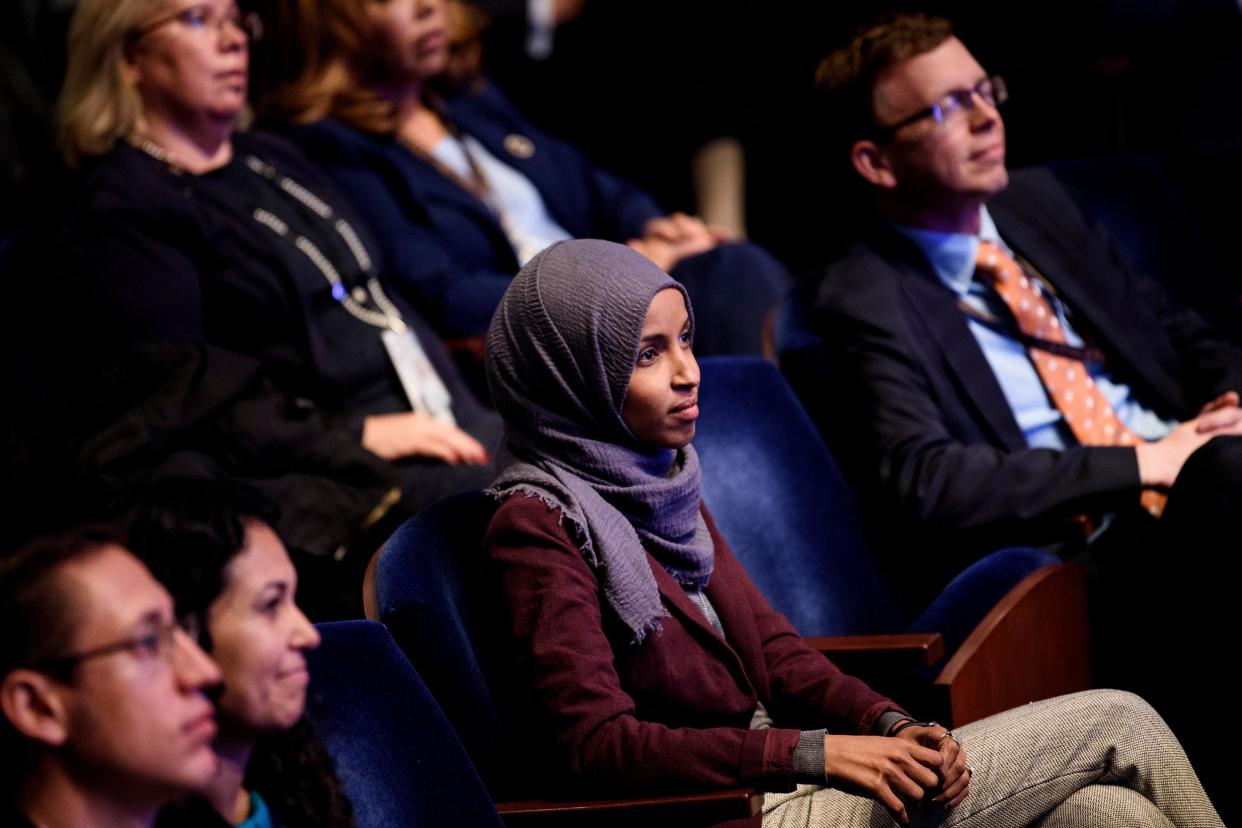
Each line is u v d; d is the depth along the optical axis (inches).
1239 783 223.8
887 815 181.5
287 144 310.8
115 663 117.2
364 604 181.3
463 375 324.8
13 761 118.3
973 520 252.2
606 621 180.1
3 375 246.8
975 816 176.7
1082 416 271.7
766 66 442.6
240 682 131.6
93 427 245.3
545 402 185.2
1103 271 284.2
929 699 201.6
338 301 292.7
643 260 185.6
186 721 120.0
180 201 274.7
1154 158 316.2
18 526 234.2
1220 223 355.9
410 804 158.2
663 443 185.6
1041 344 275.1
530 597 174.7
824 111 280.4
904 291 271.1
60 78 334.3
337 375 286.8
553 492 181.2
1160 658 230.5
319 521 247.3
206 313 280.2
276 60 344.5
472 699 173.9
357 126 342.6
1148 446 252.4
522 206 367.9
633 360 181.5
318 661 160.1
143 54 279.3
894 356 265.1
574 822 166.6
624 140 473.1
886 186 275.1
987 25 350.6
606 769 167.8
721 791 166.9
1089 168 307.4
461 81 373.1
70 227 268.8
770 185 448.5
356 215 310.7
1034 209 285.6
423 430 275.1
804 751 166.6
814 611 245.6
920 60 267.9
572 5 465.1
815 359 274.5
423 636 172.1
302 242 291.9
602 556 178.7
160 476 237.0
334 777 145.3
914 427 261.0
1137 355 279.9
